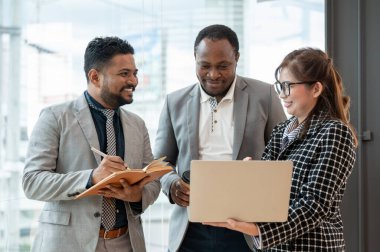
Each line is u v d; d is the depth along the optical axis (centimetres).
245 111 198
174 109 209
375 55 260
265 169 128
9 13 310
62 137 167
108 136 174
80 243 161
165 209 286
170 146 212
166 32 291
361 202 259
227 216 129
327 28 266
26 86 309
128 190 156
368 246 259
